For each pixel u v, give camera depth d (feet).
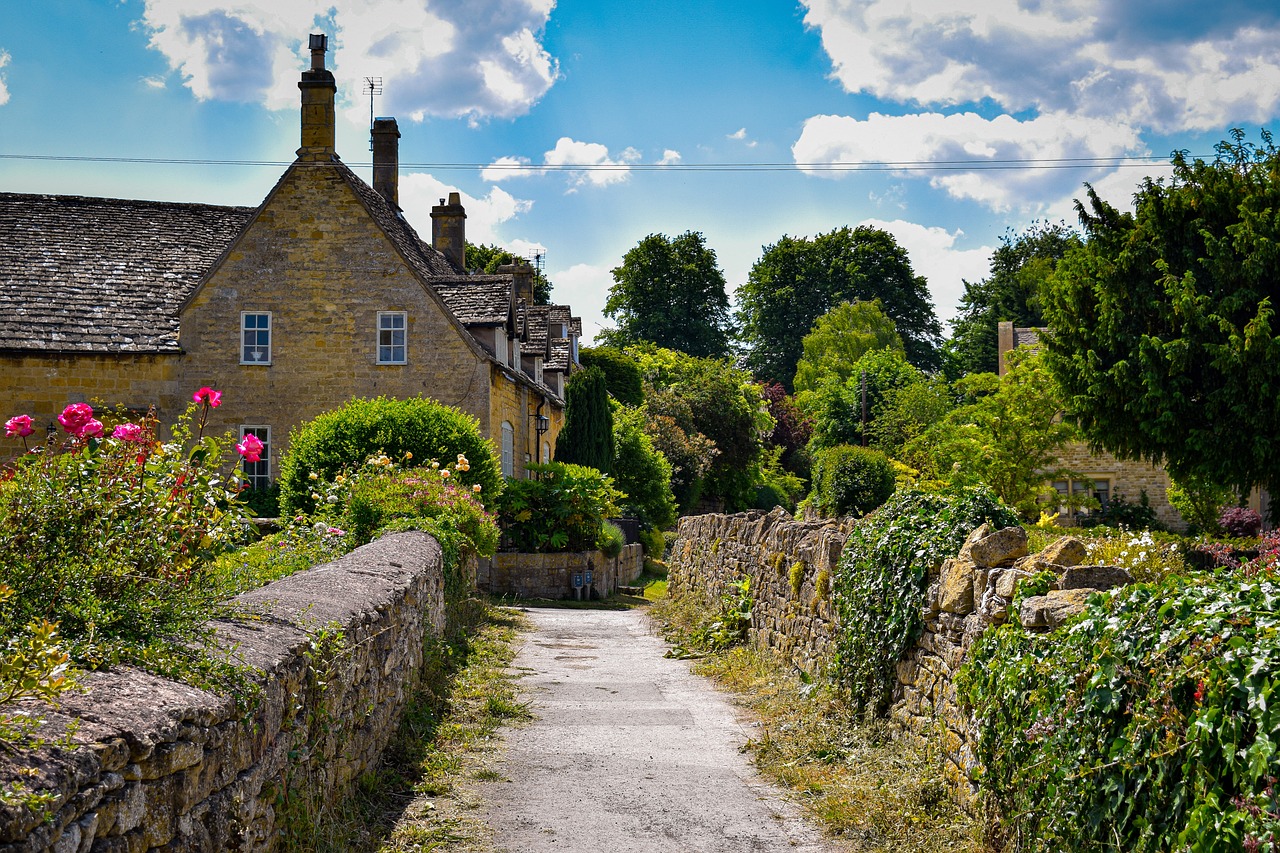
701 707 27.43
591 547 68.39
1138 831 11.21
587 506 67.56
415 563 27.27
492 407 69.87
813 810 17.94
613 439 100.89
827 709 24.07
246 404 68.54
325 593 18.60
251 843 11.68
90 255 74.43
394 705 21.76
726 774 20.56
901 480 97.55
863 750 20.58
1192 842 9.96
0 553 12.12
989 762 15.35
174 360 68.33
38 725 8.16
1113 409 63.82
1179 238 62.64
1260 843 8.96
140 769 8.95
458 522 43.75
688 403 147.95
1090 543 21.48
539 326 98.17
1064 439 80.43
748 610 39.11
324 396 68.64
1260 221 59.00
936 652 19.29
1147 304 62.08
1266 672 9.61
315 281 69.10
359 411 55.36
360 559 25.48
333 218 69.26
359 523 39.14
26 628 10.12
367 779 17.87
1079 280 65.16
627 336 212.43
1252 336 56.65
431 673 27.32
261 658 12.59
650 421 132.05
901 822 16.65
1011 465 80.02
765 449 178.60
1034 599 15.24
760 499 157.89
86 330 68.08
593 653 38.37
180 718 9.78
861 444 161.99
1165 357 59.93
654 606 57.62
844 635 24.21
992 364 197.26
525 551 66.59
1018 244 217.97
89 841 8.07
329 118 70.33
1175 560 20.08
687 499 131.34
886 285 219.82
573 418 93.86
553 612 54.75
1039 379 78.69
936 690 19.02
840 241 223.92
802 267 224.12
